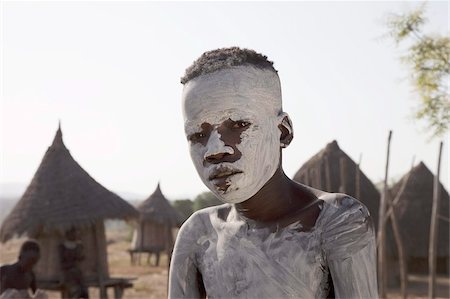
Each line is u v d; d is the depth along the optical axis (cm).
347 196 204
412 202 1970
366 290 195
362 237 196
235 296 205
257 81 196
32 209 1414
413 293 1750
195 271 225
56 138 1539
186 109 198
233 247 210
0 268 840
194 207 2705
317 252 198
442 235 1939
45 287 1345
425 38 1217
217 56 199
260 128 195
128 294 1805
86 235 1468
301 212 205
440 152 1168
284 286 198
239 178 193
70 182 1472
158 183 2538
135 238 2611
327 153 2003
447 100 1228
